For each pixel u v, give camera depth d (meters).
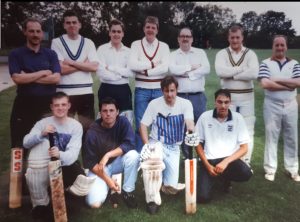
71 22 3.45
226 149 3.17
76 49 3.52
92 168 2.95
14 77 2.99
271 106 3.47
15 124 3.11
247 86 3.60
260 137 5.01
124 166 2.97
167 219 2.77
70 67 3.44
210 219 2.78
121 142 3.08
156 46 3.89
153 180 2.82
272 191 3.30
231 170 3.15
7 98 7.07
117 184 2.97
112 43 3.85
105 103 2.91
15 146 3.14
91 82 3.62
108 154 2.94
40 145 2.83
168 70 3.89
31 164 2.77
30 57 3.06
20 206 2.94
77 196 3.02
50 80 3.07
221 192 3.29
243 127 3.16
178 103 3.23
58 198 2.60
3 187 3.26
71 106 3.51
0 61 12.13
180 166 3.95
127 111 3.91
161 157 2.90
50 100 3.12
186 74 3.82
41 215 2.78
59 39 3.50
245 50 3.63
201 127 3.21
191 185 2.80
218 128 3.16
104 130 3.03
